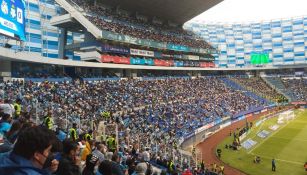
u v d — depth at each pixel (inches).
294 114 3038.9
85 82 1969.7
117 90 2053.4
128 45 2551.7
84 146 430.3
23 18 1141.1
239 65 4534.9
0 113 458.6
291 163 1438.2
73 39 2719.0
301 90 3870.6
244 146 1804.9
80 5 2428.6
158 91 2443.4
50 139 132.7
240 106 3019.2
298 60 4308.6
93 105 1556.3
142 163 346.9
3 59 1472.7
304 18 4298.7
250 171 1353.3
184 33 3550.7
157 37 2898.6
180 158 1316.4
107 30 2256.4
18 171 120.3
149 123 1736.0
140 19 3102.9
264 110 3321.9
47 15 2481.5
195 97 2736.2
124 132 1217.4
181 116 2156.7
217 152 1644.9
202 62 3538.4
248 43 4537.4
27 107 980.6
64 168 228.7
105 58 2326.5
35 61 1641.2
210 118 2416.3
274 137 2023.9
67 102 1413.6
